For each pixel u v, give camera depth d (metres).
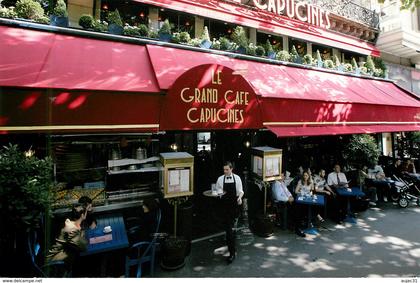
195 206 8.42
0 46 4.43
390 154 14.24
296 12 9.66
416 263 5.29
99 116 4.27
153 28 7.57
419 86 14.78
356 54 12.64
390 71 13.55
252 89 5.52
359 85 9.83
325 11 10.59
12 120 3.75
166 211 5.97
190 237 5.67
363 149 9.11
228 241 5.37
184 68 5.73
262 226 6.55
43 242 4.70
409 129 9.03
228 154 9.78
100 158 6.14
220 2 8.14
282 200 6.88
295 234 6.77
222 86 5.16
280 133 6.03
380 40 12.64
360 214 8.36
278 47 10.07
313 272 4.96
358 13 12.00
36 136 5.55
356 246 6.06
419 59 14.48
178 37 6.95
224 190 5.50
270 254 5.68
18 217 3.27
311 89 7.54
